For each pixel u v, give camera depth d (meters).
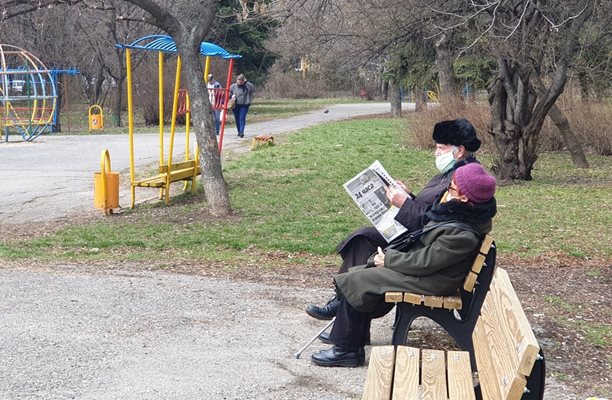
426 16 21.95
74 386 6.40
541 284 10.38
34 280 9.91
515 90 21.11
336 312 7.29
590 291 10.01
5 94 38.31
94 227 15.04
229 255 12.41
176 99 17.91
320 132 38.03
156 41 17.94
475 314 6.17
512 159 21.28
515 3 19.20
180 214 16.30
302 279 10.52
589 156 27.47
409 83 38.25
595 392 6.46
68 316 8.31
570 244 13.06
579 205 17.05
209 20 15.69
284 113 56.94
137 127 45.94
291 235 13.85
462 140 6.98
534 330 8.09
